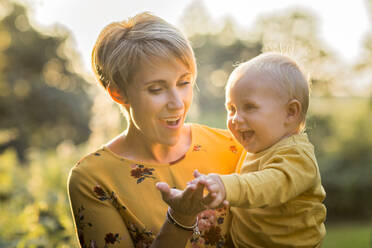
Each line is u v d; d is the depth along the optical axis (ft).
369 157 59.72
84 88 99.96
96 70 5.91
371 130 61.93
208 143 6.40
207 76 129.29
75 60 102.12
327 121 62.44
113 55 5.47
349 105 66.74
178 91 5.48
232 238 5.89
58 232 11.77
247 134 5.74
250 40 132.05
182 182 5.92
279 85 5.52
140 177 5.84
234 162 6.42
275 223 5.51
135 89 5.41
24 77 97.76
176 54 5.32
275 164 5.21
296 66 5.76
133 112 5.57
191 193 4.39
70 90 101.50
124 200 5.73
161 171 5.92
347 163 59.82
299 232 5.47
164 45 5.28
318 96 56.90
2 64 93.45
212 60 132.57
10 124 86.94
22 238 11.00
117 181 5.80
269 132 5.56
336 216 58.03
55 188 21.48
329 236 47.11
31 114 92.58
